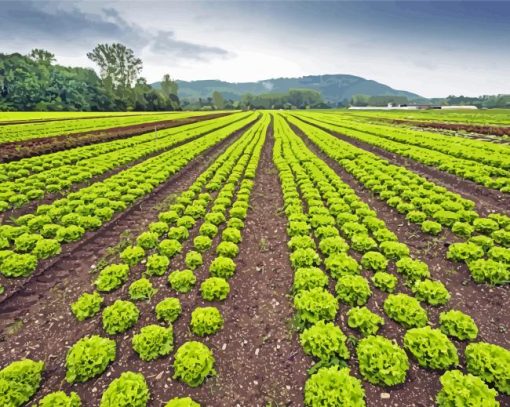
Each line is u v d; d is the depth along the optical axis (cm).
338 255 1096
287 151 3275
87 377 693
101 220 1567
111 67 15500
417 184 1973
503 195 1733
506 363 645
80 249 1301
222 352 780
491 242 1152
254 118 9569
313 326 779
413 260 1118
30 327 863
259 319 890
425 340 709
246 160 2889
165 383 695
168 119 7631
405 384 673
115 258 1227
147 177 2294
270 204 1847
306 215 1549
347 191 1838
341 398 605
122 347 789
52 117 7425
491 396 592
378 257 1077
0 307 938
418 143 3222
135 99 14088
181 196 1947
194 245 1273
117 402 606
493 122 5725
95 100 12462
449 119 6744
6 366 738
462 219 1423
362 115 9875
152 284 1041
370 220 1400
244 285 1045
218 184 2159
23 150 2948
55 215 1548
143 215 1706
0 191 1819
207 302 955
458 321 777
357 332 820
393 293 968
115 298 977
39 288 1035
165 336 776
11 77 10638
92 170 2342
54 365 741
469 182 1978
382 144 3262
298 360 752
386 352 696
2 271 1047
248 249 1287
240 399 666
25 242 1226
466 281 1004
